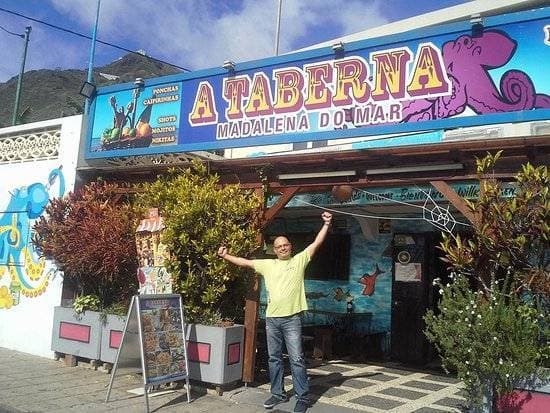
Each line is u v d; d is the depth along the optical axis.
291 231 11.56
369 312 10.22
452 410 6.26
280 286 6.20
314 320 10.90
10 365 7.90
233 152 12.12
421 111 6.18
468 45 5.96
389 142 9.41
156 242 7.07
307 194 9.44
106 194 8.35
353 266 10.59
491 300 5.02
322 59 6.93
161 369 6.11
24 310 9.02
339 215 10.55
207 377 6.66
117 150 8.53
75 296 8.64
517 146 5.43
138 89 8.54
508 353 4.85
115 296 8.17
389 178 6.40
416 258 9.70
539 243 4.97
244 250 6.94
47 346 8.61
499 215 5.01
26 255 9.15
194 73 8.00
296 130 7.00
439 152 5.89
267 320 6.28
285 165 7.05
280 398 6.28
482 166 5.27
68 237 7.82
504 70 5.73
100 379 7.24
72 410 5.81
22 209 9.38
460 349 5.04
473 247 5.20
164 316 6.37
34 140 9.52
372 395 6.91
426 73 6.20
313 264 11.11
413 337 9.48
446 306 5.21
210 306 7.01
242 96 7.52
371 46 6.58
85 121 9.03
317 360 9.24
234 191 7.12
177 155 8.98
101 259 7.65
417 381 7.89
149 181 8.37
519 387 4.90
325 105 6.84
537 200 4.91
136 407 6.03
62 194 8.91
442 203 7.89
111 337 7.58
